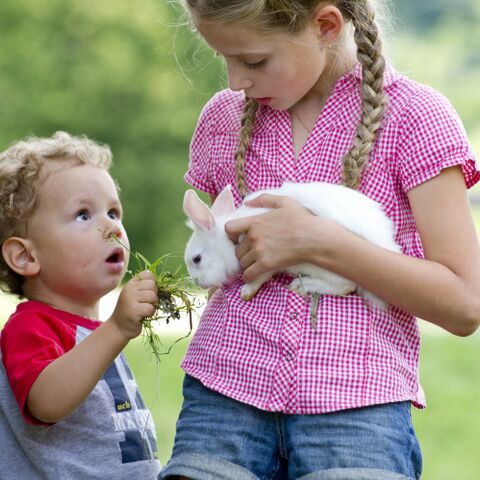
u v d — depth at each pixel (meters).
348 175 7.98
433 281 7.62
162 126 53.00
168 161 53.00
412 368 8.01
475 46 72.50
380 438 7.56
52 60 52.62
